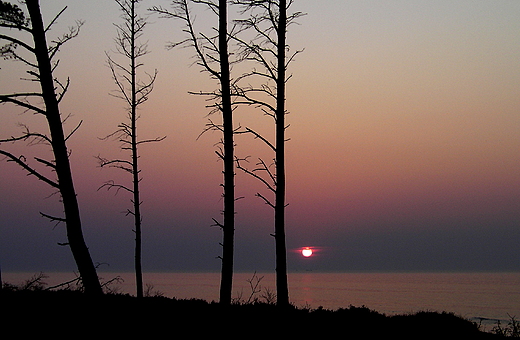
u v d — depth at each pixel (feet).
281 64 48.11
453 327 45.75
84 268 36.35
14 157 32.94
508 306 244.83
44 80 34.96
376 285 620.49
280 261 47.34
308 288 515.91
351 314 46.57
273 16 47.65
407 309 211.20
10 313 34.53
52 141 35.22
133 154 67.00
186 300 49.06
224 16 47.85
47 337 30.68
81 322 34.14
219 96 47.29
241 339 33.76
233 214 47.34
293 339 34.96
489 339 43.27
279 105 48.19
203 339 32.94
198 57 47.57
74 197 36.11
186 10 47.34
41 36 35.14
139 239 66.23
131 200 66.18
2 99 32.48
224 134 47.39
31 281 43.42
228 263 46.78
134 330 33.53
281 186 47.98
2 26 33.99
